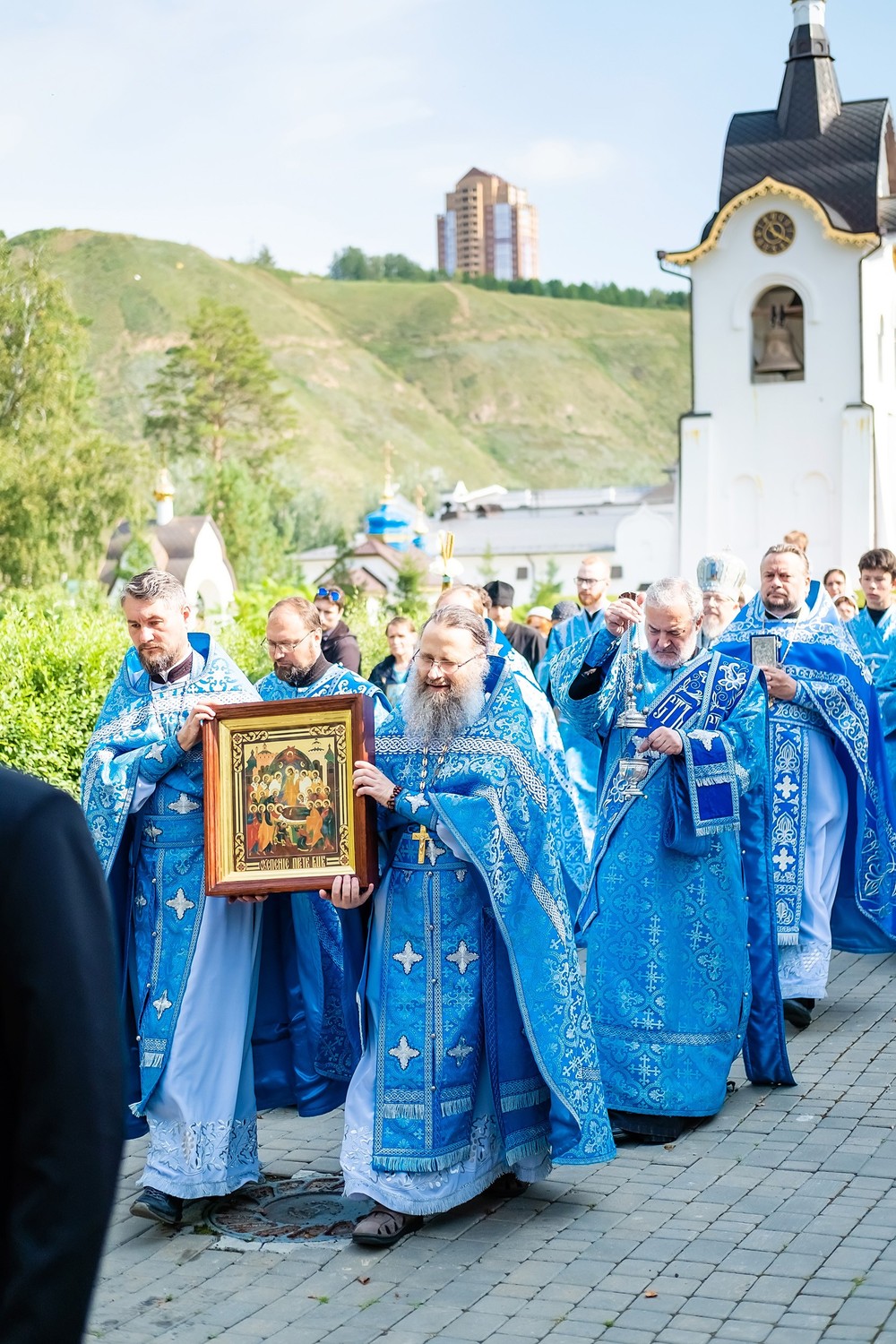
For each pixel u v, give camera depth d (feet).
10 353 153.99
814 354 99.81
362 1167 15.57
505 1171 16.72
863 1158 17.62
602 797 20.39
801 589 24.16
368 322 591.78
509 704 16.29
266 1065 17.69
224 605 83.51
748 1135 18.66
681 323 652.48
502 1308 13.89
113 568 147.33
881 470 102.63
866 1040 22.85
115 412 449.89
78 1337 5.83
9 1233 5.89
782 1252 14.89
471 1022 15.92
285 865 16.14
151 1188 16.15
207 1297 14.43
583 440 557.33
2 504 144.97
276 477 376.68
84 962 6.00
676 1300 13.89
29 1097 5.92
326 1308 14.06
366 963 16.39
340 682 20.75
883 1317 13.29
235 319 373.61
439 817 15.64
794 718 23.81
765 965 20.49
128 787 16.51
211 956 16.39
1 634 35.58
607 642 20.52
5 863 5.99
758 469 100.94
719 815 18.80
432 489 484.74
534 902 16.07
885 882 24.06
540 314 635.66
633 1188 16.97
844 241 97.91
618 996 19.08
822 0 102.32
